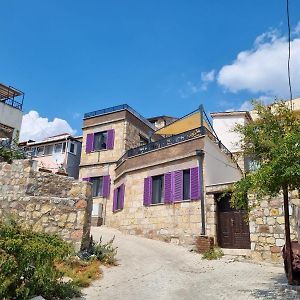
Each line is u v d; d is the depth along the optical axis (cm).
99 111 2673
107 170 2438
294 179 723
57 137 3198
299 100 2292
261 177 728
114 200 2228
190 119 1944
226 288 793
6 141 2056
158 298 702
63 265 885
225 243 1471
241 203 880
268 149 841
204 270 1055
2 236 625
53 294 663
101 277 879
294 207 1164
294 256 825
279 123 865
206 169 1608
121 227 1955
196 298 703
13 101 2728
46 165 2950
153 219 1756
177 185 1697
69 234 1057
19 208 1126
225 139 2498
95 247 1091
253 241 1245
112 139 2511
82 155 2616
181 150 1753
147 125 2794
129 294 730
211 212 1517
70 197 1169
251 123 906
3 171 1359
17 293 566
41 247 615
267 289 773
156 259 1202
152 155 1916
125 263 1083
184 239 1568
